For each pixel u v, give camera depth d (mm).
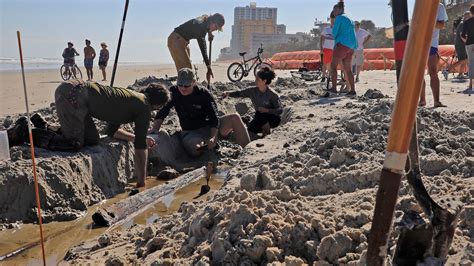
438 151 5391
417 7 2119
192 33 11453
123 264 4070
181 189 6859
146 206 6176
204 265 3426
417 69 2148
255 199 3971
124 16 8867
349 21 11719
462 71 17031
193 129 8547
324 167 5273
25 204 5859
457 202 3033
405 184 3939
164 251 3920
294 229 3498
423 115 6863
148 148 7590
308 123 8906
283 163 5812
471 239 3240
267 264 3283
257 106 9336
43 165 6156
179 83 8125
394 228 3027
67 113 6781
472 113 7594
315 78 18391
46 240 5285
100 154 6969
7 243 5215
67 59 25453
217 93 12211
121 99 6859
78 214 6023
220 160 8383
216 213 4016
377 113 7238
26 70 39219
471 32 12586
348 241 3273
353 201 4051
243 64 22125
